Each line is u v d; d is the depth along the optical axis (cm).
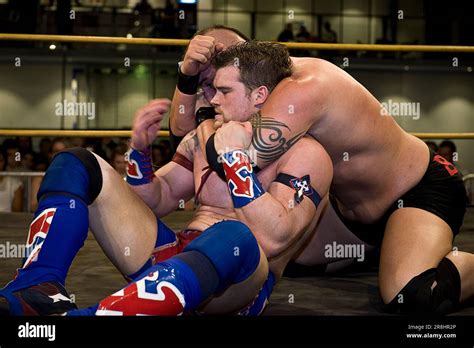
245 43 243
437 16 1161
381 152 279
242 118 238
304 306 263
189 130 272
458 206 295
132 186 236
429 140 952
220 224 200
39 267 192
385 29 1208
